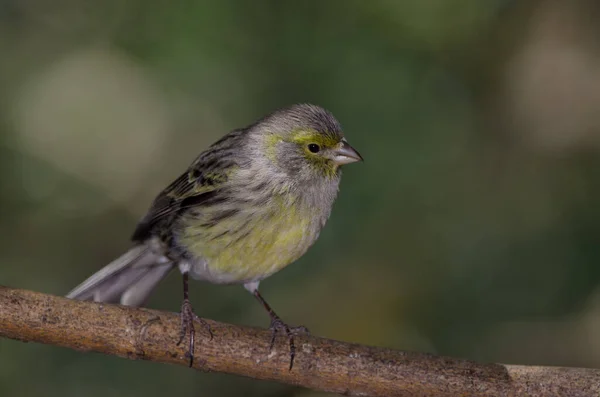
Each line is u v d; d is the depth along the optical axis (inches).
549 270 497.7
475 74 556.4
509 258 502.3
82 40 621.0
